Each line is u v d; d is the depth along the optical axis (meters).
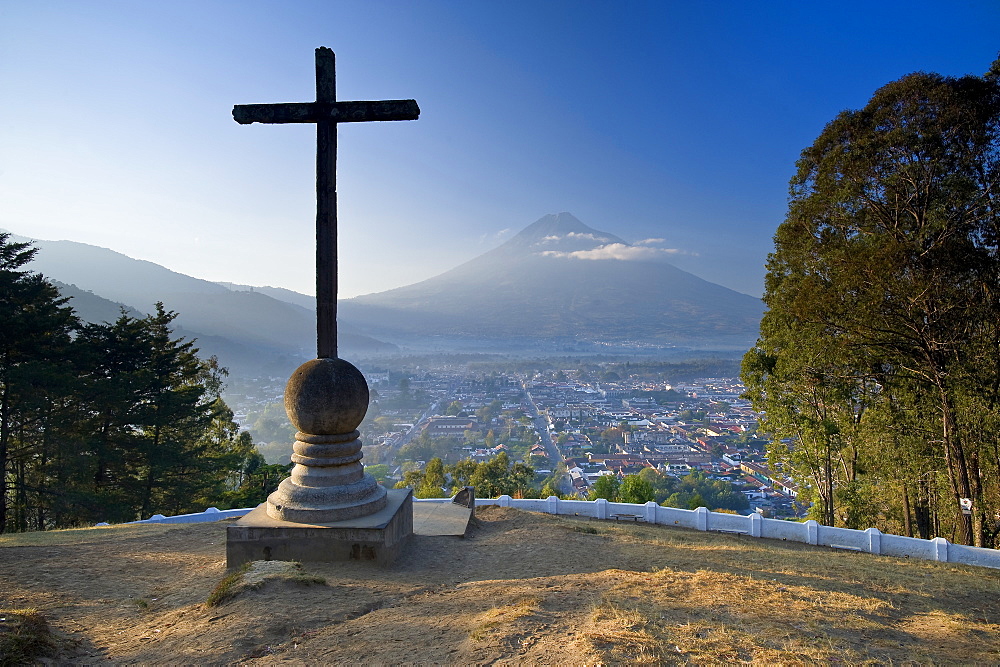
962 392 16.45
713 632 5.65
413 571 8.54
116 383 25.25
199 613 6.37
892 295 16.75
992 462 17.48
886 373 19.25
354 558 8.48
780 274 21.91
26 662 4.81
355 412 9.24
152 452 26.39
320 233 9.58
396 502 9.69
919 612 7.33
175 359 31.81
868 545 15.06
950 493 18.08
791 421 22.73
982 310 16.81
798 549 14.52
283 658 5.07
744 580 7.84
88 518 24.41
